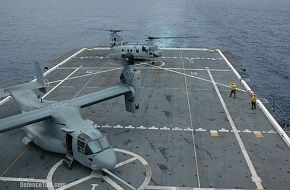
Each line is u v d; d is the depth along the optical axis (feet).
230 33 391.86
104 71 170.30
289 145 94.89
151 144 96.17
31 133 94.53
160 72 170.19
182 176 80.69
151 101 130.11
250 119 113.70
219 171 82.94
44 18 538.47
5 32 405.18
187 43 339.98
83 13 612.29
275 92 205.36
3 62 274.57
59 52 305.94
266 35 377.09
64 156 90.33
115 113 118.52
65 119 87.20
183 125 108.68
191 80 156.87
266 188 76.43
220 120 112.68
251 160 88.02
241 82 153.38
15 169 83.92
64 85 148.77
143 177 80.12
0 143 97.30
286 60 275.59
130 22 488.85
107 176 80.59
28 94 109.09
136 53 190.80
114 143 96.48
